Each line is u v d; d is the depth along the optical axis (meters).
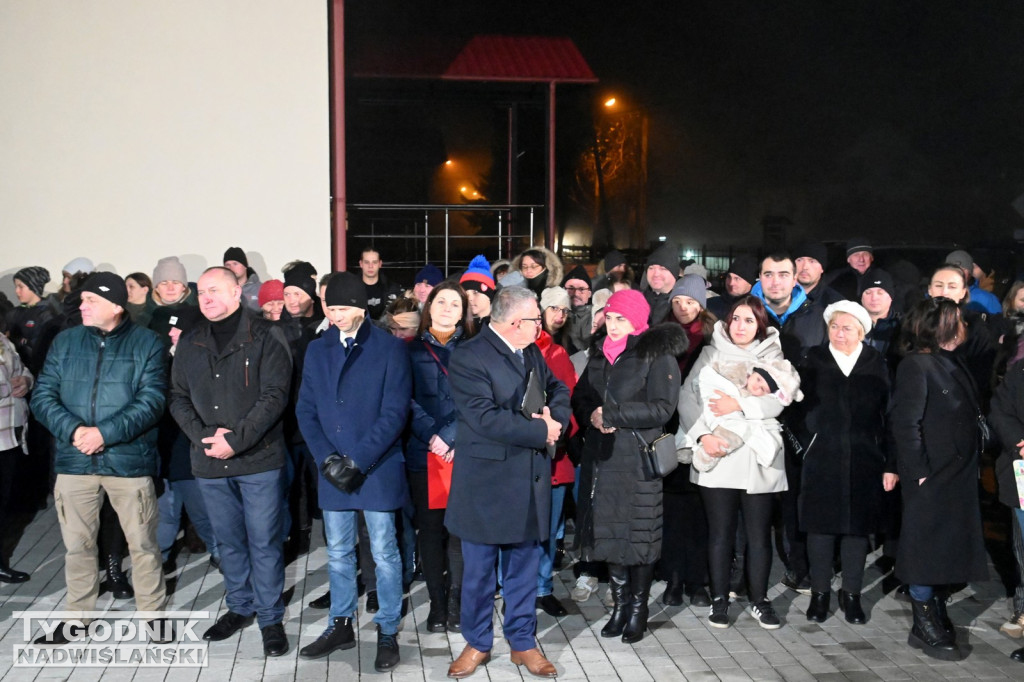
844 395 4.99
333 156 8.65
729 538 4.96
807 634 4.92
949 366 4.75
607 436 4.72
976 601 5.45
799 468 5.28
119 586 5.36
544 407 4.35
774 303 5.91
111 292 4.61
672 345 4.68
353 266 11.52
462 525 4.30
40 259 7.96
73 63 7.92
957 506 4.67
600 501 4.72
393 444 4.56
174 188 8.12
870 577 5.83
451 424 4.75
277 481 4.66
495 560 4.43
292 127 8.29
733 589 5.50
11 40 7.82
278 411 4.55
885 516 5.00
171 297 6.80
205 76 8.12
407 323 5.38
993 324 6.56
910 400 4.69
